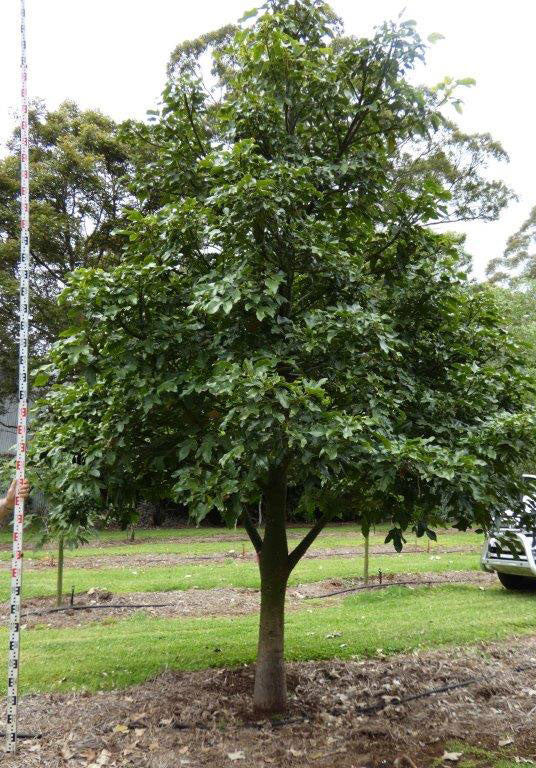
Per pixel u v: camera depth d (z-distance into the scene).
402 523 4.30
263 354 3.96
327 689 5.39
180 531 20.06
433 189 4.68
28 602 8.89
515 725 4.75
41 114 20.22
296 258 4.45
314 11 4.96
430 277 4.82
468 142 19.89
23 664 5.95
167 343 4.10
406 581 10.56
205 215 4.26
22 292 4.31
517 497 4.72
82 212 19.75
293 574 10.79
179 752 4.25
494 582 10.72
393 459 3.78
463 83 4.60
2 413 20.38
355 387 4.27
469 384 4.79
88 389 4.56
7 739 4.17
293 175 4.08
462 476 3.84
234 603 8.88
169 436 4.61
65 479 4.26
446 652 6.43
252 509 17.08
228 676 5.64
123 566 12.17
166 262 4.49
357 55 4.70
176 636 7.00
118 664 5.95
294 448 3.82
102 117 20.27
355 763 4.13
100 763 4.07
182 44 17.52
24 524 4.73
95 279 4.13
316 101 4.75
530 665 6.08
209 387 3.81
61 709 4.90
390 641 6.70
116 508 4.93
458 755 4.21
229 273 4.18
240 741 4.44
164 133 5.10
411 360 4.93
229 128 4.71
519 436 4.28
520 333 13.01
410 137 4.98
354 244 5.05
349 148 5.04
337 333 4.01
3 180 18.62
